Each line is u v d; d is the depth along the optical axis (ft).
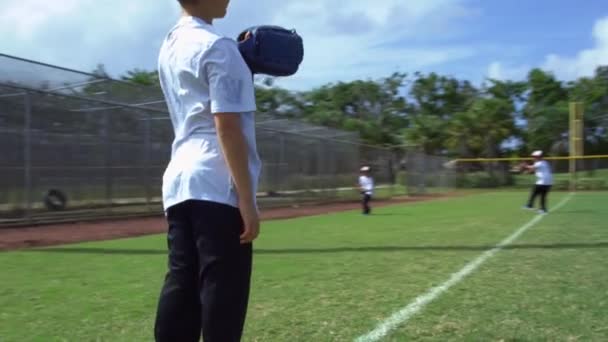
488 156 184.65
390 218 52.95
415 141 185.37
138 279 21.49
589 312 15.53
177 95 7.60
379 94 213.46
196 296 7.67
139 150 55.67
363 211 61.36
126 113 54.19
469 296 17.74
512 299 17.25
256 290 18.95
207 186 7.23
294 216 57.77
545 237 34.40
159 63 8.05
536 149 195.31
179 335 7.64
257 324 14.61
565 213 55.77
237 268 7.26
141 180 55.83
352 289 19.04
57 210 47.39
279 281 20.58
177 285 7.61
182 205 7.42
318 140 88.94
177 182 7.46
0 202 43.11
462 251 28.37
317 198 87.66
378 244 31.89
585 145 200.03
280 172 78.28
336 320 14.96
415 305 16.53
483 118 181.37
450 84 210.79
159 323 7.68
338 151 95.61
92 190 50.62
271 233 39.11
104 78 52.01
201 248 7.27
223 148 7.02
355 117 213.05
